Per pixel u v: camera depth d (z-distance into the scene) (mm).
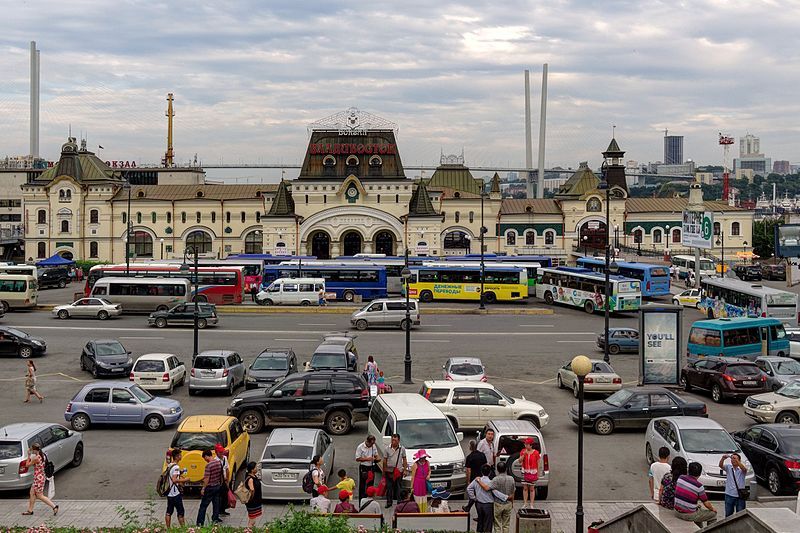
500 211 125375
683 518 19953
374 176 116750
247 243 125188
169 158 185875
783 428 28922
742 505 23250
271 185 128875
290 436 27625
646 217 127500
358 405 35719
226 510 25828
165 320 66625
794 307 65312
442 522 20016
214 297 82000
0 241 127312
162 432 36250
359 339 61844
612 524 22719
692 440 28641
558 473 30844
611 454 33312
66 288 103000
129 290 75312
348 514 20547
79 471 30703
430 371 50531
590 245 122500
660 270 86500
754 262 139875
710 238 93688
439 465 26531
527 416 35125
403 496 25203
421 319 73125
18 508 26141
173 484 23438
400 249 115500
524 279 86188
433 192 123750
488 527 22109
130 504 26734
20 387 45938
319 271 88688
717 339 50625
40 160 192875
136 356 54250
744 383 41781
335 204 115250
